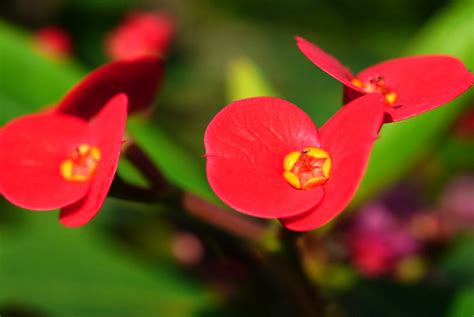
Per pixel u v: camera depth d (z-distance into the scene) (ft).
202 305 0.52
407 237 0.52
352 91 0.43
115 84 0.45
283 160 0.41
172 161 0.53
